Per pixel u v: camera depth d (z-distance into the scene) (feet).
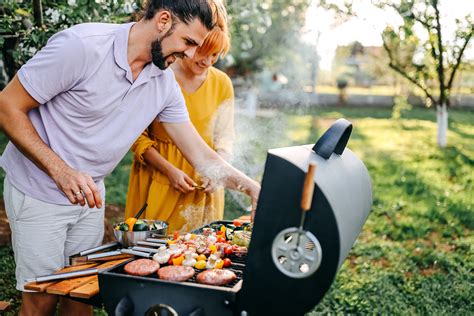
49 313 7.11
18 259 7.16
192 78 9.20
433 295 12.54
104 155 7.18
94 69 6.56
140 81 7.04
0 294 11.66
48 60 6.37
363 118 44.60
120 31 6.73
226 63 23.11
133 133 7.33
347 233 5.39
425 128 36.78
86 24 6.71
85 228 7.72
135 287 5.52
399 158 27.89
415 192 21.35
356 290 12.81
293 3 35.94
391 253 15.15
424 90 29.66
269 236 5.16
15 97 6.44
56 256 7.22
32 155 6.41
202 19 6.51
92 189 6.30
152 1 6.67
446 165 25.71
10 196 7.06
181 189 8.99
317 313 11.67
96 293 5.82
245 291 5.29
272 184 5.12
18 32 10.61
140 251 6.55
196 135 8.13
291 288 5.16
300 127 37.45
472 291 12.61
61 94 6.72
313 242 4.98
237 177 8.02
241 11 20.26
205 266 6.12
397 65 28.78
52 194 6.97
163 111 7.91
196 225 9.43
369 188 6.99
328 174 5.50
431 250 15.23
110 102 6.86
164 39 6.57
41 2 10.92
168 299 5.44
